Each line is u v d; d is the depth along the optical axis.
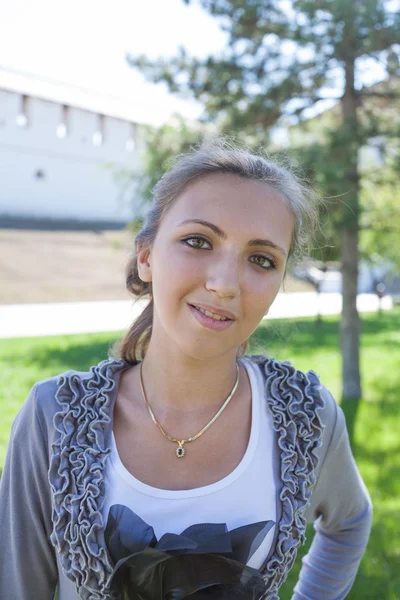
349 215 5.30
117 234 23.08
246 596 1.00
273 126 5.67
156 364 1.14
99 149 25.80
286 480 1.12
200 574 0.99
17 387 6.21
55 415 1.13
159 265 1.05
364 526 1.39
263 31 5.66
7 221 23.05
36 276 15.98
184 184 1.09
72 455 1.10
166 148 5.84
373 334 11.02
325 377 7.03
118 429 1.14
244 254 1.04
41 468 1.14
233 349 1.14
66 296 14.45
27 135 24.67
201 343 1.02
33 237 20.45
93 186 26.16
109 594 1.04
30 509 1.15
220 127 5.40
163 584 1.00
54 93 24.53
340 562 1.38
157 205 1.17
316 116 5.83
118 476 1.08
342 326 6.26
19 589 1.17
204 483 1.10
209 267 1.02
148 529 1.02
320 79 5.76
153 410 1.14
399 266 8.93
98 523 1.06
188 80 5.80
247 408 1.18
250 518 1.08
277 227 1.08
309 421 1.20
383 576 3.01
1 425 4.90
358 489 1.36
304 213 1.29
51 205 25.41
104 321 11.51
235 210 1.04
